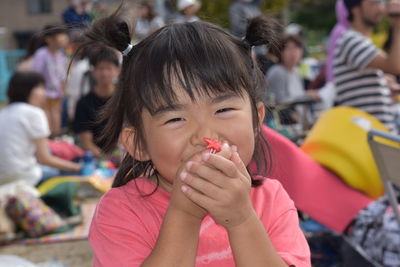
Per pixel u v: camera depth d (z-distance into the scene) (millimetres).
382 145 2350
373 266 2584
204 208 1068
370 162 2902
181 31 1239
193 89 1121
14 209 3889
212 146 1071
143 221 1264
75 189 4359
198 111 1126
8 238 3832
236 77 1171
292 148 2721
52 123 7457
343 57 3607
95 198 4953
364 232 2803
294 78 6250
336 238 3193
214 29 1286
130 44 1337
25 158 4281
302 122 5023
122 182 1466
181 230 1104
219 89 1138
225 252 1289
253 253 1068
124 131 1283
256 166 1487
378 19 3627
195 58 1153
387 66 3367
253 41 1364
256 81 1319
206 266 1282
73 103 6949
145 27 8047
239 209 1056
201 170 1039
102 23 1372
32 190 4055
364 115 3049
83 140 5031
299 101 4637
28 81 4363
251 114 1223
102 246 1248
